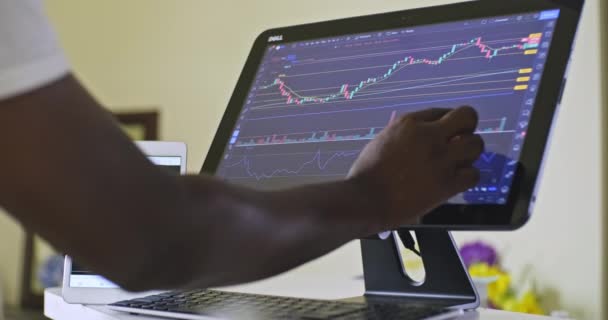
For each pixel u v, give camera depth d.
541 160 0.81
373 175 0.62
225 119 1.12
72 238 0.46
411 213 0.63
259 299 0.89
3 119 0.43
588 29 2.28
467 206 0.83
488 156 0.84
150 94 3.20
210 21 3.05
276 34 1.15
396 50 1.01
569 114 2.31
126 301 0.95
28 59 0.43
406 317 0.76
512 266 2.38
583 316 2.25
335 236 0.58
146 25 3.23
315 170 0.99
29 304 3.39
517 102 0.86
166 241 0.48
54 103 0.44
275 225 0.54
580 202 2.28
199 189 0.50
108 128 0.46
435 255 0.94
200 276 0.52
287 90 1.09
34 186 0.43
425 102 0.94
